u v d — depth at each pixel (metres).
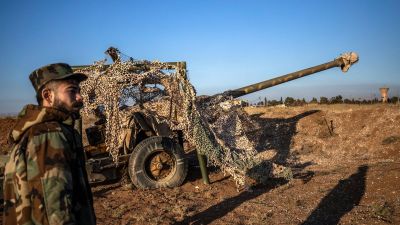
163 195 7.94
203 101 9.38
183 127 8.59
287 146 12.88
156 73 8.58
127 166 8.60
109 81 8.29
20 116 2.41
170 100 8.74
